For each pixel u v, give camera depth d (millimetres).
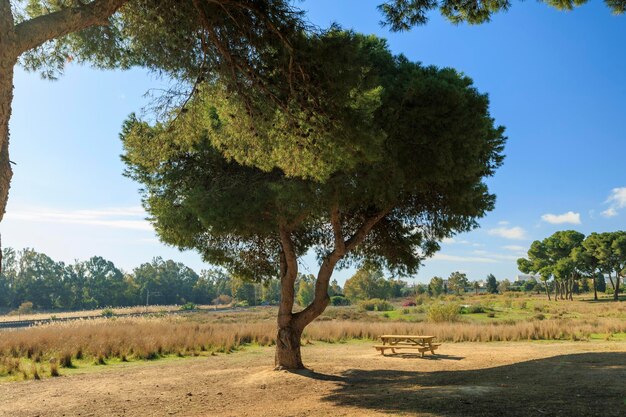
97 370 13805
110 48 6562
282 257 12859
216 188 11117
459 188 11664
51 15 4406
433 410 6914
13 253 109375
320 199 10336
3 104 3768
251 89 6273
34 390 10625
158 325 27172
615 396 7258
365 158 7445
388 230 14070
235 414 7754
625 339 19906
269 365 14008
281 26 5688
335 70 5973
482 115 10852
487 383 9273
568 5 7512
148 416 7957
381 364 13961
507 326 23688
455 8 7633
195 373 12852
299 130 6578
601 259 88812
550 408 6598
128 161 12000
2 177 3807
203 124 7453
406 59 11422
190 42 6078
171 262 134875
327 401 8461
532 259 106500
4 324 48062
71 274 114062
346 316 40688
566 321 28359
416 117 9969
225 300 120312
